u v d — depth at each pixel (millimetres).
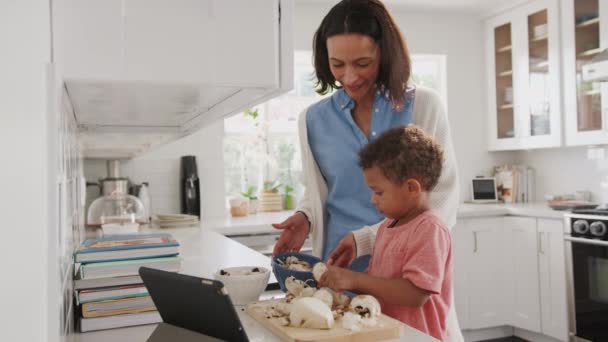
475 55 4332
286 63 884
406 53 1307
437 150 1150
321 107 1521
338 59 1287
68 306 916
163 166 3646
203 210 3719
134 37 792
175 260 1074
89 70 766
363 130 1448
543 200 4180
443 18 4230
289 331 796
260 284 1036
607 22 3270
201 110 1304
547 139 3721
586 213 3152
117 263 1029
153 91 895
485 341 3736
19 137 525
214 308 630
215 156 3748
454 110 4270
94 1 764
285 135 4172
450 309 1263
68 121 988
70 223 1035
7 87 496
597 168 3709
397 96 1323
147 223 3270
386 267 1140
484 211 3676
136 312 1025
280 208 4016
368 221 1394
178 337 696
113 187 3146
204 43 831
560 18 3621
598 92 3357
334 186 1468
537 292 3496
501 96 4180
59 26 750
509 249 3723
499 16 4129
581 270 3166
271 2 867
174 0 811
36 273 570
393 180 1113
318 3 3869
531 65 3855
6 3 495
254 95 976
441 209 1347
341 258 1292
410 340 812
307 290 941
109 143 2484
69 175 1016
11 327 544
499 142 4176
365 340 800
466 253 3658
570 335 3250
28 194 556
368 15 1269
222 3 838
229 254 1830
